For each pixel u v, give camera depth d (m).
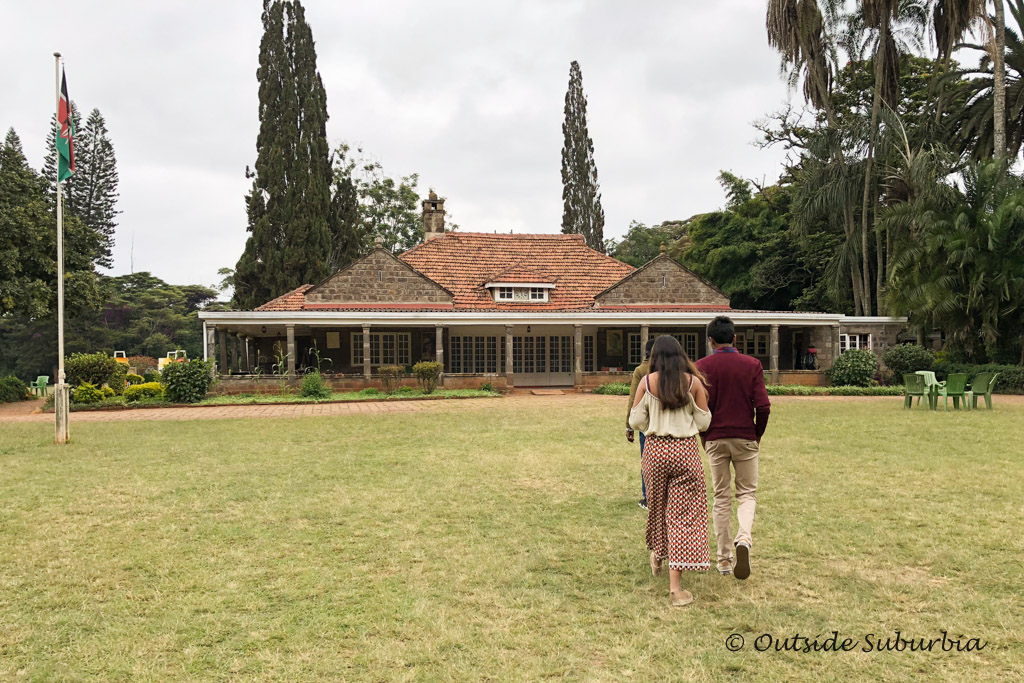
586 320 25.44
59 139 12.54
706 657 3.80
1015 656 3.77
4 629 4.21
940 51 30.78
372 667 3.71
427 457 10.39
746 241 40.47
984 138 30.97
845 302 34.41
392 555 5.63
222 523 6.64
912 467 9.17
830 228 36.88
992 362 24.72
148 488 8.23
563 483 8.45
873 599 4.59
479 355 27.77
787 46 32.06
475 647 3.94
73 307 25.34
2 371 49.03
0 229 23.02
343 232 38.56
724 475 5.12
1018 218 22.55
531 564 5.38
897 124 29.03
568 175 43.00
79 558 5.58
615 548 5.80
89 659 3.82
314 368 25.66
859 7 30.97
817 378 26.19
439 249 30.73
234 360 32.62
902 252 25.33
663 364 4.80
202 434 13.42
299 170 34.59
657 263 28.59
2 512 7.07
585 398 22.64
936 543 5.75
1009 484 8.05
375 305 26.52
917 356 25.44
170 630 4.19
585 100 43.34
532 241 32.44
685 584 4.93
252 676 3.61
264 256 34.28
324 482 8.56
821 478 8.50
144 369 45.91
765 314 26.20
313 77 36.41
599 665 3.71
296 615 4.40
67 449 11.48
